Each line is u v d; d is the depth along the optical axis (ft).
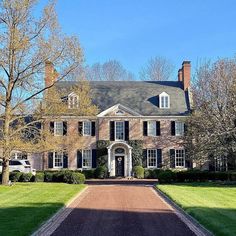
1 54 105.19
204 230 50.14
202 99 131.13
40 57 107.24
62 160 168.04
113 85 183.73
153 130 170.91
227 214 59.93
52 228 51.85
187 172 128.88
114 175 167.73
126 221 57.00
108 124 169.78
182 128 170.71
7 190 95.66
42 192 91.61
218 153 123.95
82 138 168.86
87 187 110.42
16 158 159.74
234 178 129.59
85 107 114.11
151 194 92.94
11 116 109.19
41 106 111.34
